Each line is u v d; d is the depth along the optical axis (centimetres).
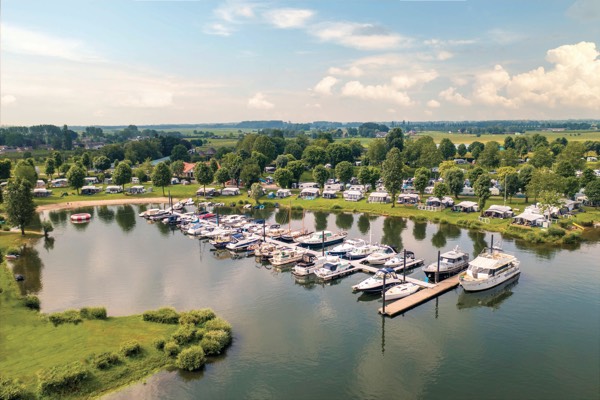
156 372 5547
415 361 6062
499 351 6303
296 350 6309
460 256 9612
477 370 5828
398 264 9850
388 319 7381
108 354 5612
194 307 7731
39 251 11381
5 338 6097
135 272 9675
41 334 6244
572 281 8856
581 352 6222
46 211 17262
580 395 5269
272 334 6781
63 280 9081
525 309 7638
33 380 5088
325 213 16900
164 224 14938
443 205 16525
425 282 8838
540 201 14125
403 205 17388
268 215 16650
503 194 18288
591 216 14350
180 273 9656
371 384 5519
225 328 6550
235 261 10662
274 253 10456
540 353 6222
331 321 7294
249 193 19950
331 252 10919
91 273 9562
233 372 5700
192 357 5641
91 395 5047
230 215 15575
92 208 18012
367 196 19475
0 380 4941
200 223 14338
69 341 6047
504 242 12038
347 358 6131
